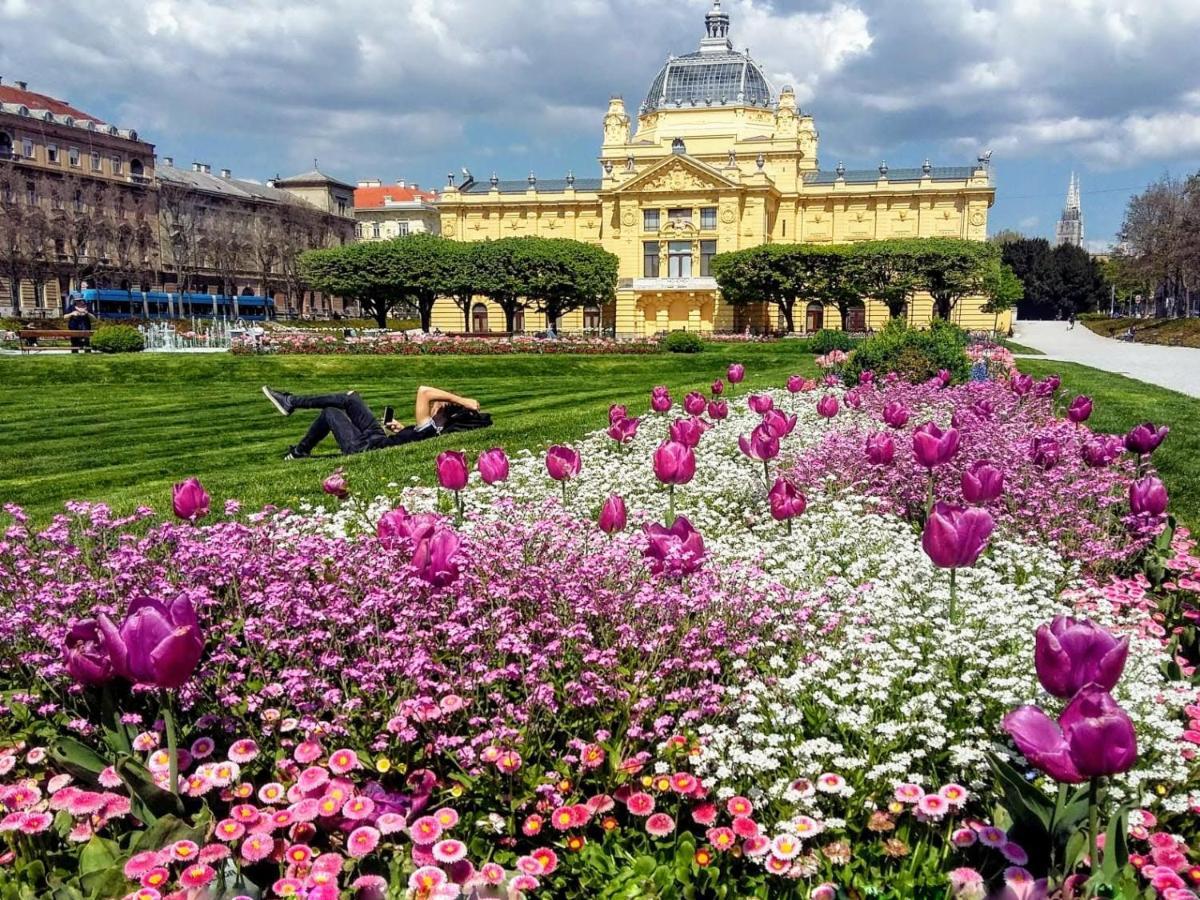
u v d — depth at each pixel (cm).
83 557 538
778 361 3612
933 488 798
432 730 387
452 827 335
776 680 421
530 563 516
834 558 654
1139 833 326
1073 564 653
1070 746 258
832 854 329
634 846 352
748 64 7638
